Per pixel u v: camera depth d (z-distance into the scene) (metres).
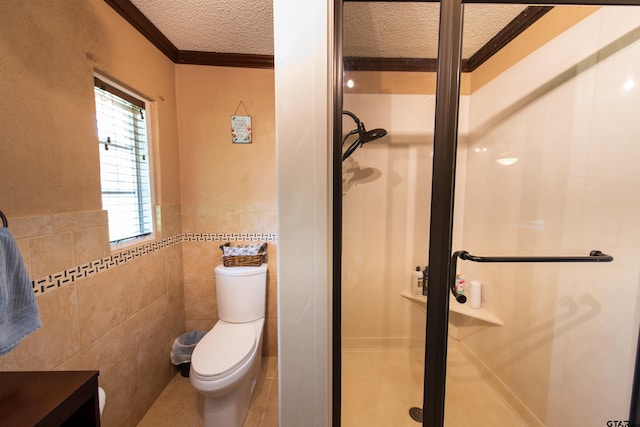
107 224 1.11
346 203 1.06
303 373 0.64
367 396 1.20
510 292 1.28
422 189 1.34
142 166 1.47
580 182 0.99
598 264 0.95
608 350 0.92
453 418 1.23
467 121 1.18
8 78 0.76
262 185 1.75
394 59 1.17
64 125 0.93
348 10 0.85
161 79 1.51
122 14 1.20
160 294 1.50
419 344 1.34
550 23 1.05
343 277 1.07
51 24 0.88
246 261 1.62
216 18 1.32
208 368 1.14
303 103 0.60
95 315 1.06
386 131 1.32
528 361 1.19
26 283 0.68
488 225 1.26
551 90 1.07
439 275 0.80
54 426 0.48
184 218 1.73
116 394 1.17
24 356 0.80
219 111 1.70
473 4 0.76
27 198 0.81
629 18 0.83
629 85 0.84
